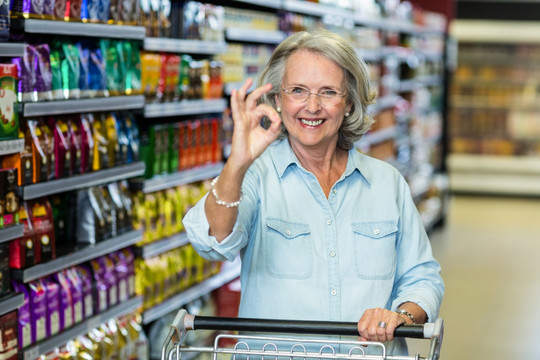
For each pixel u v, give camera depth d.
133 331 4.32
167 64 4.59
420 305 2.46
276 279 2.45
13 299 3.19
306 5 6.41
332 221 2.49
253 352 2.21
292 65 2.40
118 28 3.97
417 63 10.55
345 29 7.49
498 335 6.44
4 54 3.09
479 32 13.70
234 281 5.81
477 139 14.30
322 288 2.45
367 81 2.50
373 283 2.48
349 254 2.48
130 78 4.19
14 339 3.29
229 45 5.48
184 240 4.87
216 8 5.16
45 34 3.68
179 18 4.78
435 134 11.59
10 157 3.30
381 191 2.57
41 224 3.48
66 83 3.64
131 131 4.27
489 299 7.48
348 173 2.52
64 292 3.65
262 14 5.85
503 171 14.07
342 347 2.49
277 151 2.53
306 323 2.24
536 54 13.98
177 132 4.80
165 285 4.71
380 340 2.23
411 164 10.11
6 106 3.12
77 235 3.91
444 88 12.04
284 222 2.46
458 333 6.46
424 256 2.62
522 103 14.09
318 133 2.41
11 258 3.35
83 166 3.82
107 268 4.05
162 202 4.70
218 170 5.25
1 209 3.13
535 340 6.32
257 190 2.48
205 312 5.34
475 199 13.88
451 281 8.13
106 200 4.03
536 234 10.67
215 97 5.21
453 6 12.98
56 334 3.59
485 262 9.00
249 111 2.15
